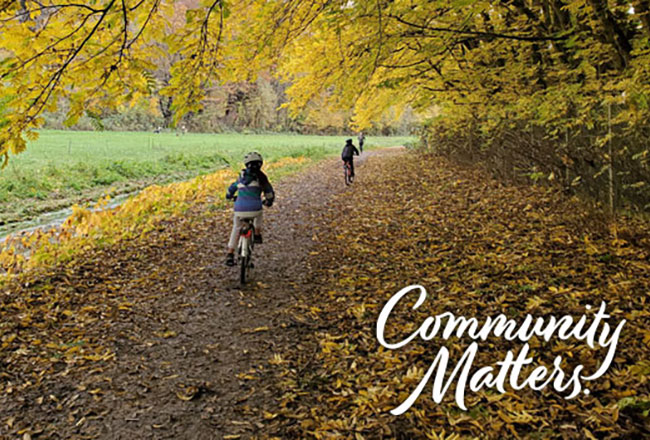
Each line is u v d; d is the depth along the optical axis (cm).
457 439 288
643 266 548
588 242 662
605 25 604
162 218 1100
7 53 290
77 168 1973
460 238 784
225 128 8338
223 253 794
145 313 524
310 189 1609
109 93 337
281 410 336
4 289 590
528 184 1154
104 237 865
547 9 805
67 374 388
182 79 370
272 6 420
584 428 291
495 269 604
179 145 4297
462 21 596
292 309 532
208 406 344
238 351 432
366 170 2200
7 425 318
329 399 346
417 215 1014
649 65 539
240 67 485
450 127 1639
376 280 612
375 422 313
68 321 497
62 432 313
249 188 640
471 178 1434
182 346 443
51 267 688
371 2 461
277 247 819
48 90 306
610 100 609
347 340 445
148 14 311
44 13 273
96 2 290
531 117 913
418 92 1249
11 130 306
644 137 646
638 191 686
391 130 9931
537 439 285
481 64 912
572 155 830
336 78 798
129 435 310
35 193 1506
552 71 795
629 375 343
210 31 339
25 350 425
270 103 8044
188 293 591
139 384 374
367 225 958
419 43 666
